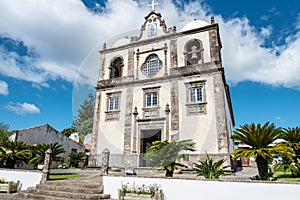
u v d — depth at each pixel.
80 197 6.05
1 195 7.13
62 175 9.38
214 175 5.97
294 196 4.49
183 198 5.44
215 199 5.12
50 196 6.37
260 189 4.79
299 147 7.22
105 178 6.49
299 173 7.24
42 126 16.67
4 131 14.54
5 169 8.42
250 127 6.12
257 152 5.70
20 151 10.12
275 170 7.93
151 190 5.67
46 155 8.02
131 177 6.11
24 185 7.84
